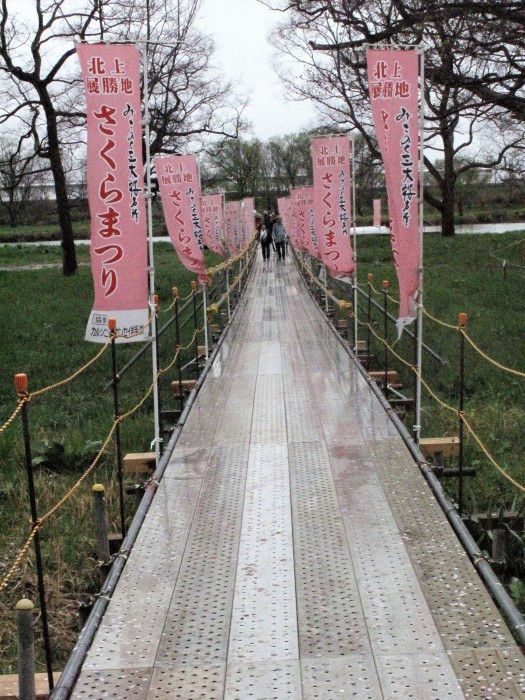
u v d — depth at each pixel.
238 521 5.56
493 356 12.00
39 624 5.50
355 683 3.69
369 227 52.53
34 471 8.44
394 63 7.17
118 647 4.07
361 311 16.67
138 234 6.60
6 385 11.86
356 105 28.19
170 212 11.85
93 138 6.48
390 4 14.34
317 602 4.42
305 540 5.21
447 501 5.68
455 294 18.30
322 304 17.92
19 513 7.33
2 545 6.70
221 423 8.05
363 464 6.64
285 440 7.39
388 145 7.22
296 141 70.56
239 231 24.31
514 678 3.67
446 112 13.99
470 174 52.75
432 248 31.30
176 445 7.34
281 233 31.83
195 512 5.75
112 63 6.44
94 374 12.66
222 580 4.73
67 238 27.88
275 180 71.44
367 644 3.99
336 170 11.79
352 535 5.25
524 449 8.40
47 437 9.36
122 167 6.50
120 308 6.60
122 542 5.57
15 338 15.41
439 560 4.86
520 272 21.36
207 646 4.05
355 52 14.85
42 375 12.60
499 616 4.20
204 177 50.97
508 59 12.45
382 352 12.71
